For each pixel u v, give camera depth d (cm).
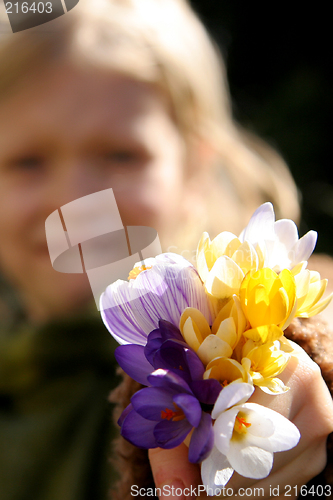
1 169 48
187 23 62
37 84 47
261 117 191
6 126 48
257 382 33
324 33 206
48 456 50
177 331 34
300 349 39
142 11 54
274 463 36
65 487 48
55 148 48
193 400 31
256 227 36
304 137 185
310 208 155
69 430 50
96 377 52
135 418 33
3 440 50
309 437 37
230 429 31
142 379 34
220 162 72
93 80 48
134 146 49
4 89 47
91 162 48
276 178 84
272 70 210
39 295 49
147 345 33
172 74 53
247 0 210
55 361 50
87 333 49
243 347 33
